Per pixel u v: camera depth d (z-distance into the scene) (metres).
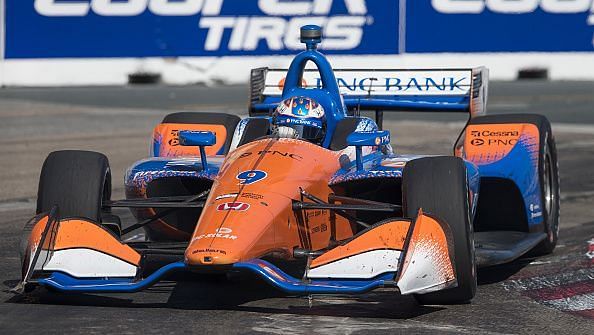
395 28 89.06
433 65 89.81
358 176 25.16
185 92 87.62
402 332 21.62
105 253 23.30
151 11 92.69
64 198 24.42
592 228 36.09
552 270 29.02
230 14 92.00
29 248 22.92
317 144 26.92
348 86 33.09
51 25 91.94
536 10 90.75
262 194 23.19
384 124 67.81
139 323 22.16
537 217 31.12
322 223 25.16
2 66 91.88
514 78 91.75
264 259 23.23
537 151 31.08
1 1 91.50
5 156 53.59
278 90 33.34
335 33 89.38
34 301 24.22
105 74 93.00
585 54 91.50
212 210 22.78
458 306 24.25
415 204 23.39
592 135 61.56
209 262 21.11
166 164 27.39
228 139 30.91
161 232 28.38
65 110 76.06
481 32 90.25
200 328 21.73
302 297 24.89
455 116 73.56
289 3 90.56
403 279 21.41
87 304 23.94
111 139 60.53
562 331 22.05
